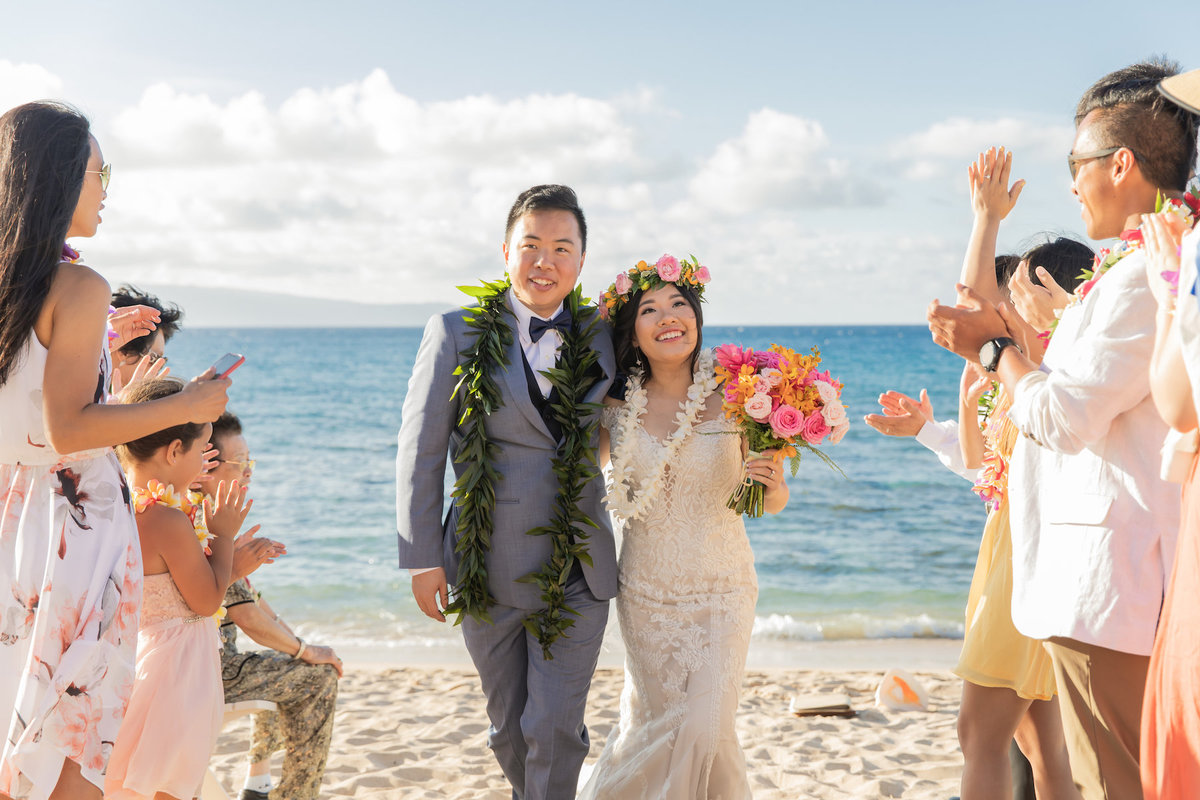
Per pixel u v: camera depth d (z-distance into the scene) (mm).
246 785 3887
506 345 3512
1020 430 2408
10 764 2383
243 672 3572
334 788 4527
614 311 3688
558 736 3418
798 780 4621
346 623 9516
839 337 123000
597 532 3559
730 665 3498
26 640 2510
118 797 2994
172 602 3084
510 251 3605
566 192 3645
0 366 2502
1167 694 2008
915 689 6090
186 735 3033
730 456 3604
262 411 36281
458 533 3451
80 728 2467
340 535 14828
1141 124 2412
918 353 67812
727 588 3607
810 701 5988
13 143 2533
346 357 71750
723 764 3457
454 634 9078
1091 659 2348
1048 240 3443
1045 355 2574
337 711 6039
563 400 3453
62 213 2547
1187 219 2211
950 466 3639
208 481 3617
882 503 17203
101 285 2588
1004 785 3027
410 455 3455
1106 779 2387
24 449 2555
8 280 2480
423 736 5430
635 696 3629
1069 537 2385
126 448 3143
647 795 3441
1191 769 1943
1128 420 2305
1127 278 2266
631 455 3592
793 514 16344
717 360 3680
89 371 2543
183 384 3240
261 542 3355
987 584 3074
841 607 10438
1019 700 3035
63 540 2531
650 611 3566
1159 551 2260
